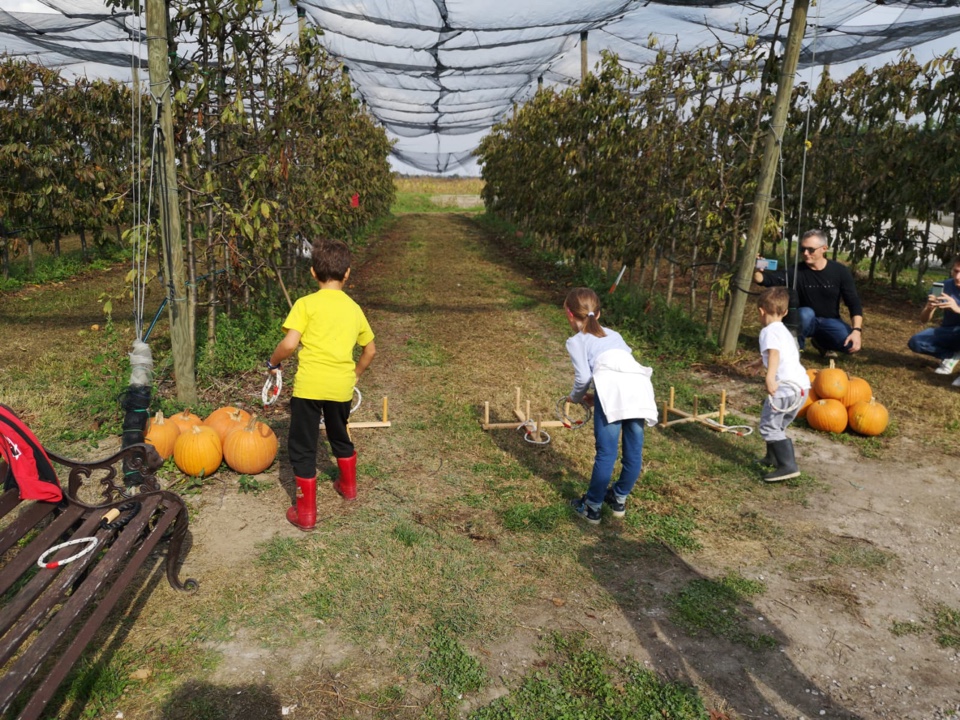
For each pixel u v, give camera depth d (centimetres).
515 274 1513
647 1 995
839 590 386
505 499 484
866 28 1047
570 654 327
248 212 702
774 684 312
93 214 1394
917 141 1198
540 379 772
